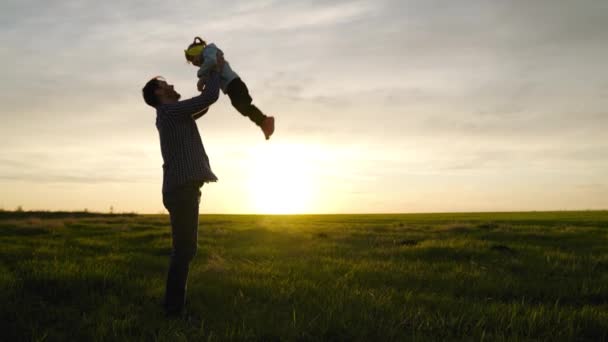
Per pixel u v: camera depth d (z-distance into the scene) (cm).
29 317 461
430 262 989
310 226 2320
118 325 436
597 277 772
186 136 442
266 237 1516
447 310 526
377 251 1164
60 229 1670
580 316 489
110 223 2192
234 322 455
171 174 440
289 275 740
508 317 489
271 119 456
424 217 4944
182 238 454
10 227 1631
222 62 454
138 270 763
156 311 493
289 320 456
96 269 686
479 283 696
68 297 555
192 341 403
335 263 908
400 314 485
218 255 1003
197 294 575
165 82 475
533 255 1062
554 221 3005
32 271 669
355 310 492
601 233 1697
